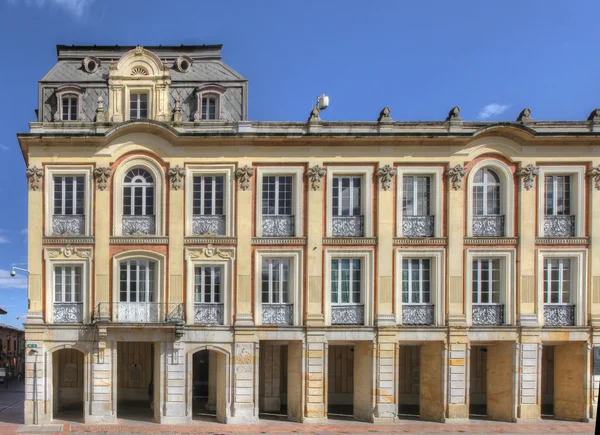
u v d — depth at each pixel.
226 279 23.03
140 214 23.33
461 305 23.22
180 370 22.41
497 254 23.53
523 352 23.05
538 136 23.33
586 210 23.75
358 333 22.94
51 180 23.03
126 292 22.95
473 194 23.91
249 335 22.72
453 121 23.66
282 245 23.25
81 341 22.42
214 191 23.55
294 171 23.47
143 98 24.34
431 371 23.66
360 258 23.52
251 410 22.53
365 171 23.53
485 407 26.88
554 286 23.81
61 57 25.67
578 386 23.38
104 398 22.17
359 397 23.67
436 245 23.44
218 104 24.83
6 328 57.97
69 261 22.78
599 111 23.80
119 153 23.17
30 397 22.06
